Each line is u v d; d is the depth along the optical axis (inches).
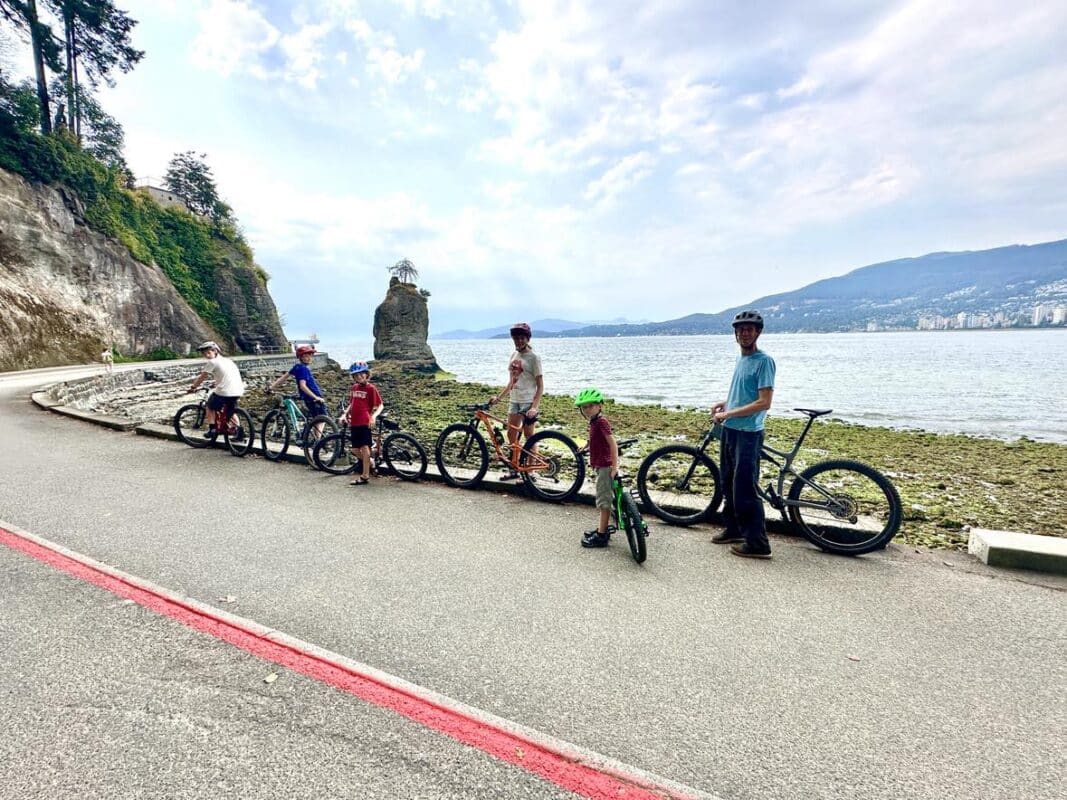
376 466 282.4
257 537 191.8
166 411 684.1
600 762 88.3
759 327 179.2
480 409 257.9
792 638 127.8
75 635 123.6
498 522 211.8
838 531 185.6
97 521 205.5
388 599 145.6
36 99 1197.7
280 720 96.7
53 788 80.3
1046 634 130.7
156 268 1455.5
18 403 532.7
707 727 97.1
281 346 1828.2
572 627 131.6
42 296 1035.3
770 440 580.4
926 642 126.6
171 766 85.1
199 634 125.3
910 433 629.0
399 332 2121.1
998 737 95.5
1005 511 306.0
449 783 83.2
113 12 1403.8
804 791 83.4
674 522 212.7
